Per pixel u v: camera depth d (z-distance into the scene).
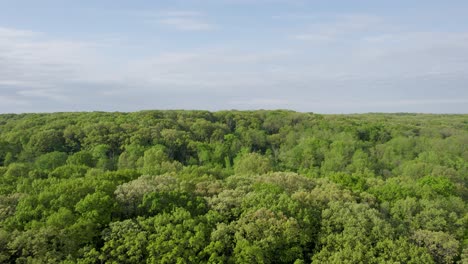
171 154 139.50
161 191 68.06
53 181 75.50
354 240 61.31
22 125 160.12
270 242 60.16
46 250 54.97
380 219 65.44
